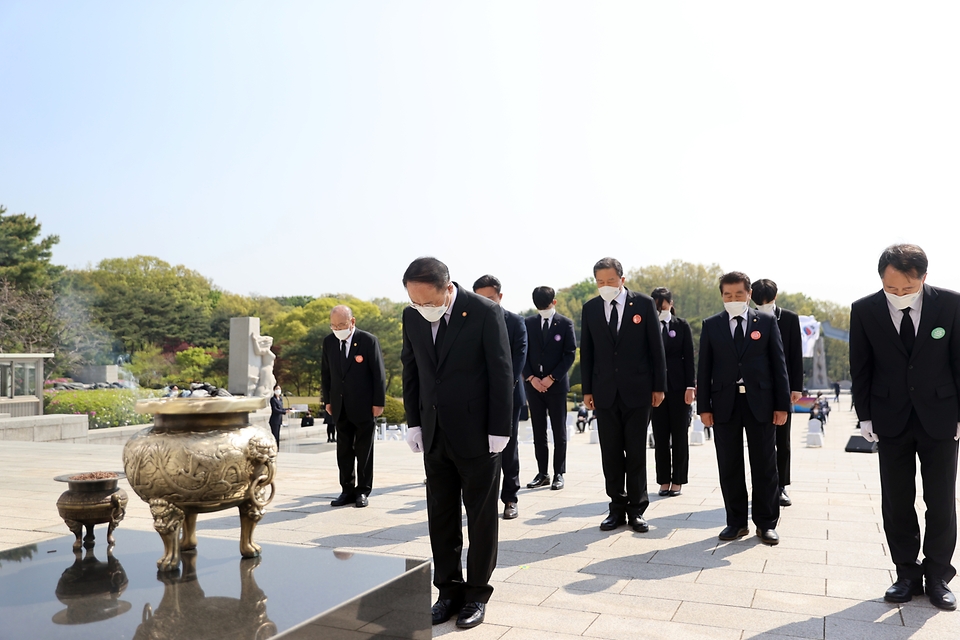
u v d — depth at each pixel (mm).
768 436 5512
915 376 4086
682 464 7980
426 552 5191
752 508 5551
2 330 40438
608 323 5918
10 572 2840
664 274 74688
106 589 2621
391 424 35000
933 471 4062
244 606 2434
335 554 3086
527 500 7230
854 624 3723
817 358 59125
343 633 2461
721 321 5707
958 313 4027
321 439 24891
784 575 4594
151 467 2758
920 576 4148
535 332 7906
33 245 44531
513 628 3697
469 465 3801
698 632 3629
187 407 2742
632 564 4859
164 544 2875
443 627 3729
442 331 3846
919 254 3941
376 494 7719
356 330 7004
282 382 57406
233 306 65312
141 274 67812
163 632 2215
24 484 8453
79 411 20688
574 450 13312
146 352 54750
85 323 48250
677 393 7621
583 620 3805
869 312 4277
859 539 5523
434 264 3707
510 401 3820
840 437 23172
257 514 3010
